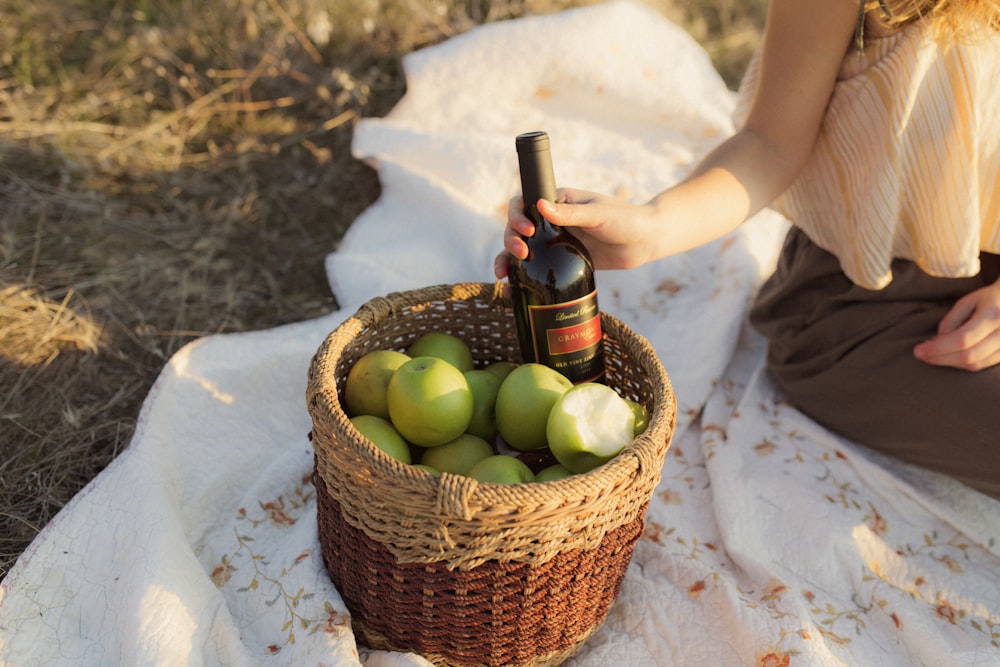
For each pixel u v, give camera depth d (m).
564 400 1.29
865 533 1.69
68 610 1.39
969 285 1.65
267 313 2.15
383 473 1.14
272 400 1.81
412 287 2.09
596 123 2.57
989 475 1.61
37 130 2.56
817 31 1.47
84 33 2.97
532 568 1.23
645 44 2.62
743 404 1.94
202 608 1.38
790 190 1.71
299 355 1.84
